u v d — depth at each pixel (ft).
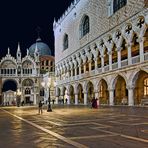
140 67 128.16
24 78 361.10
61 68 275.39
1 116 98.99
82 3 208.13
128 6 138.41
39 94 331.77
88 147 33.06
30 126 58.95
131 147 32.42
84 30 208.95
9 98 373.40
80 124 60.23
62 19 268.62
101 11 171.94
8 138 41.93
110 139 38.47
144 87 148.56
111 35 158.30
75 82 226.58
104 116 80.79
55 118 80.79
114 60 166.40
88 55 197.06
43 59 414.00
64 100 268.41
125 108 121.70
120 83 170.40
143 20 126.62
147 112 92.17
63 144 35.58
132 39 137.39
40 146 34.55
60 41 278.05
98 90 181.16
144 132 44.24
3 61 357.41
